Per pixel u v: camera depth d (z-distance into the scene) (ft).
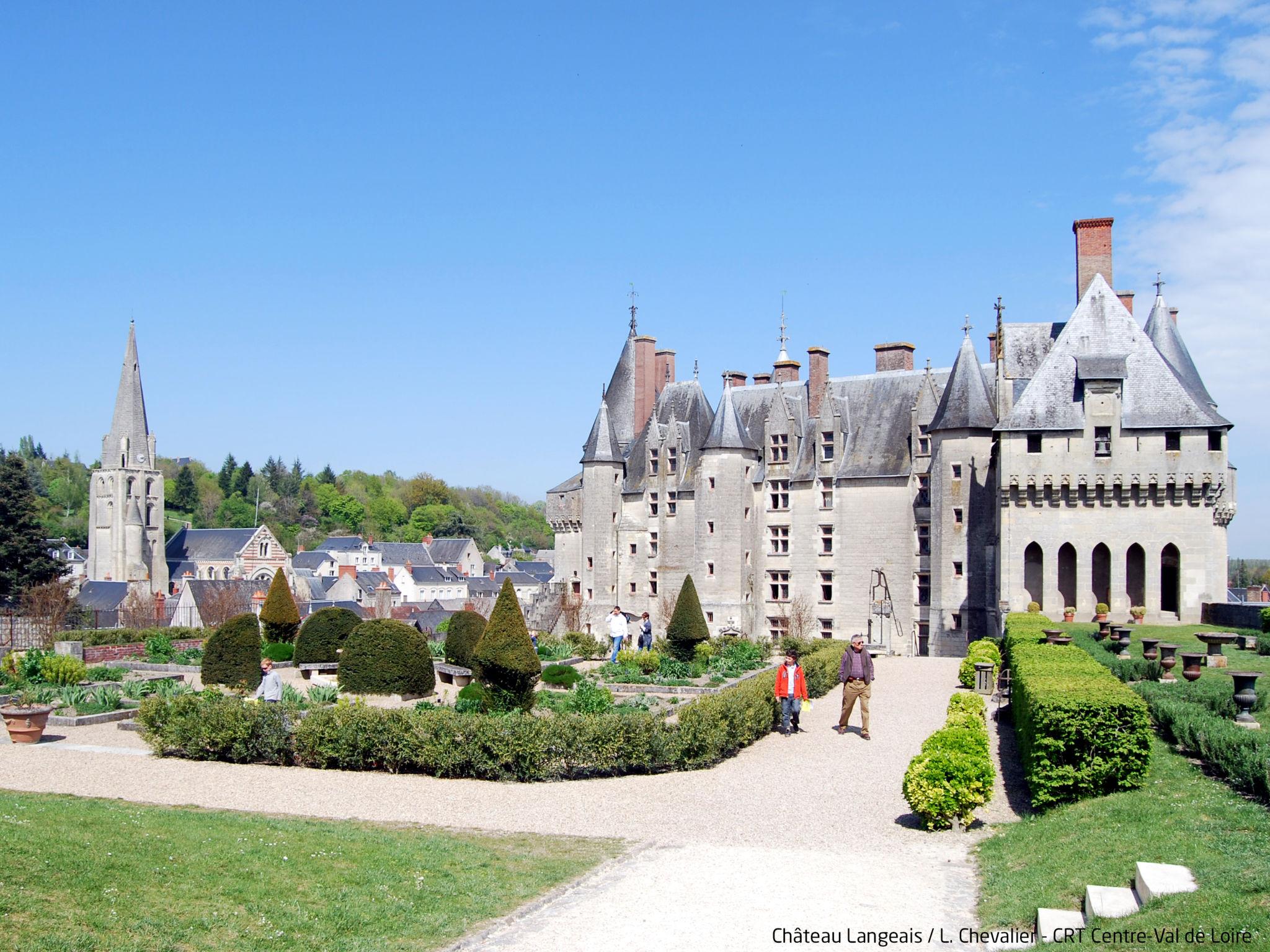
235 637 114.11
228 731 78.74
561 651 151.84
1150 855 45.14
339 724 77.41
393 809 64.39
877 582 207.51
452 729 74.64
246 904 42.19
